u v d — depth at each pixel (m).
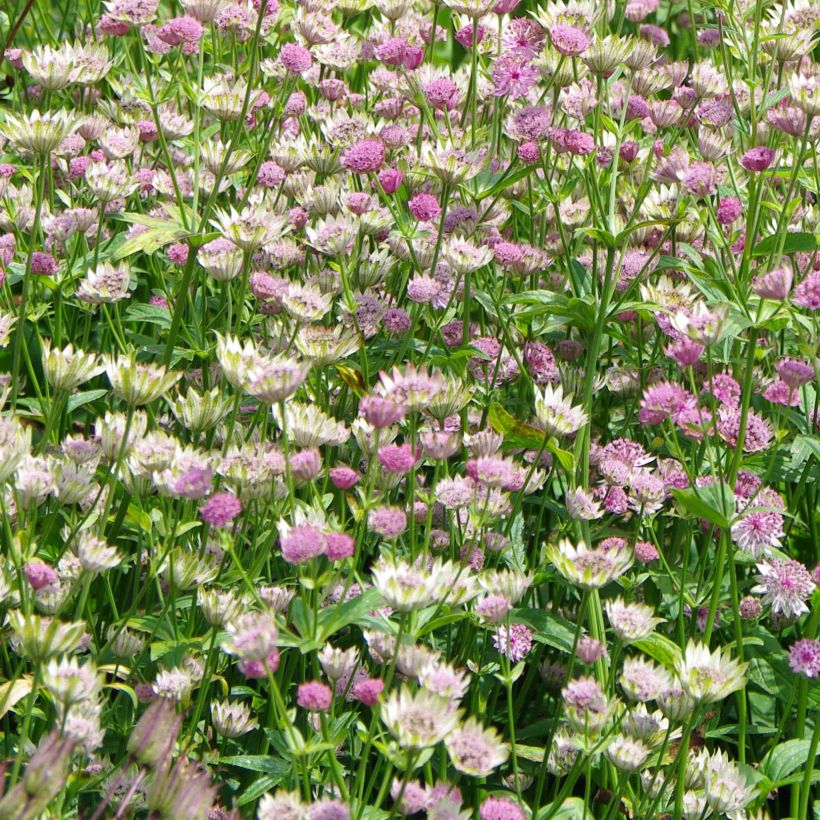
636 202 4.89
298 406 4.02
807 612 4.94
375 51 5.47
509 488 4.32
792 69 6.36
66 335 5.78
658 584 4.67
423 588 3.29
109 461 4.02
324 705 3.31
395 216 4.96
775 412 5.09
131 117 6.07
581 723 3.66
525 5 7.67
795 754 4.13
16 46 7.88
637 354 5.50
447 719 3.06
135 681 4.24
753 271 5.37
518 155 5.07
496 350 5.23
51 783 2.90
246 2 6.01
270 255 5.10
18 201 5.58
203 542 4.15
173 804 3.14
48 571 3.66
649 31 7.21
